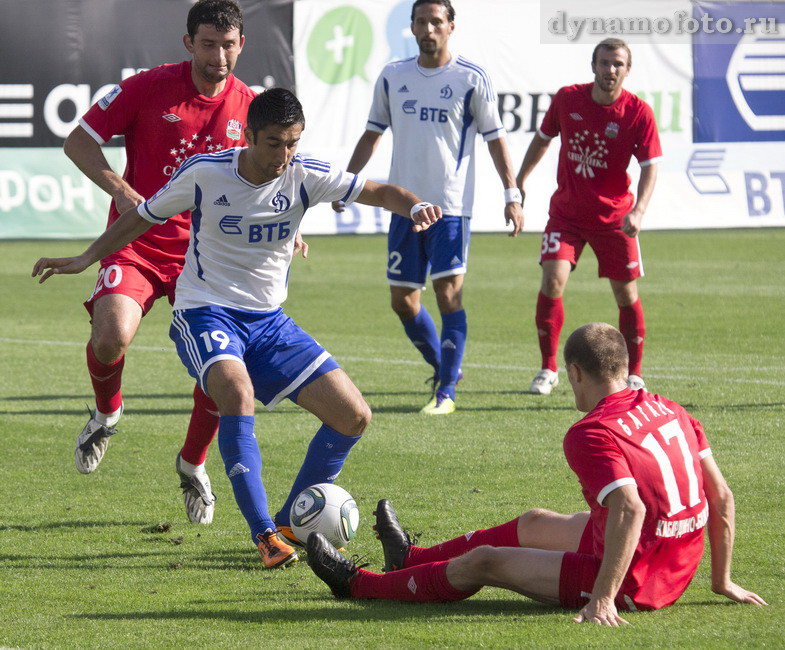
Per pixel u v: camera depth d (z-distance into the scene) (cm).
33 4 6962
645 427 1366
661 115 7612
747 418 2756
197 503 1962
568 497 2084
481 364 3700
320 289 5659
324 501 1719
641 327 3209
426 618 1413
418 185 3009
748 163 7738
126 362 3816
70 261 1756
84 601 1520
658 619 1362
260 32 7275
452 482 2216
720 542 1428
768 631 1313
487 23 7488
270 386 1781
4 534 1888
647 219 7619
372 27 7406
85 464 2116
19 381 3444
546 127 3278
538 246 7681
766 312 4753
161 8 7150
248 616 1441
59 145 7062
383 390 3266
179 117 2055
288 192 1739
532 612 1427
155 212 1747
